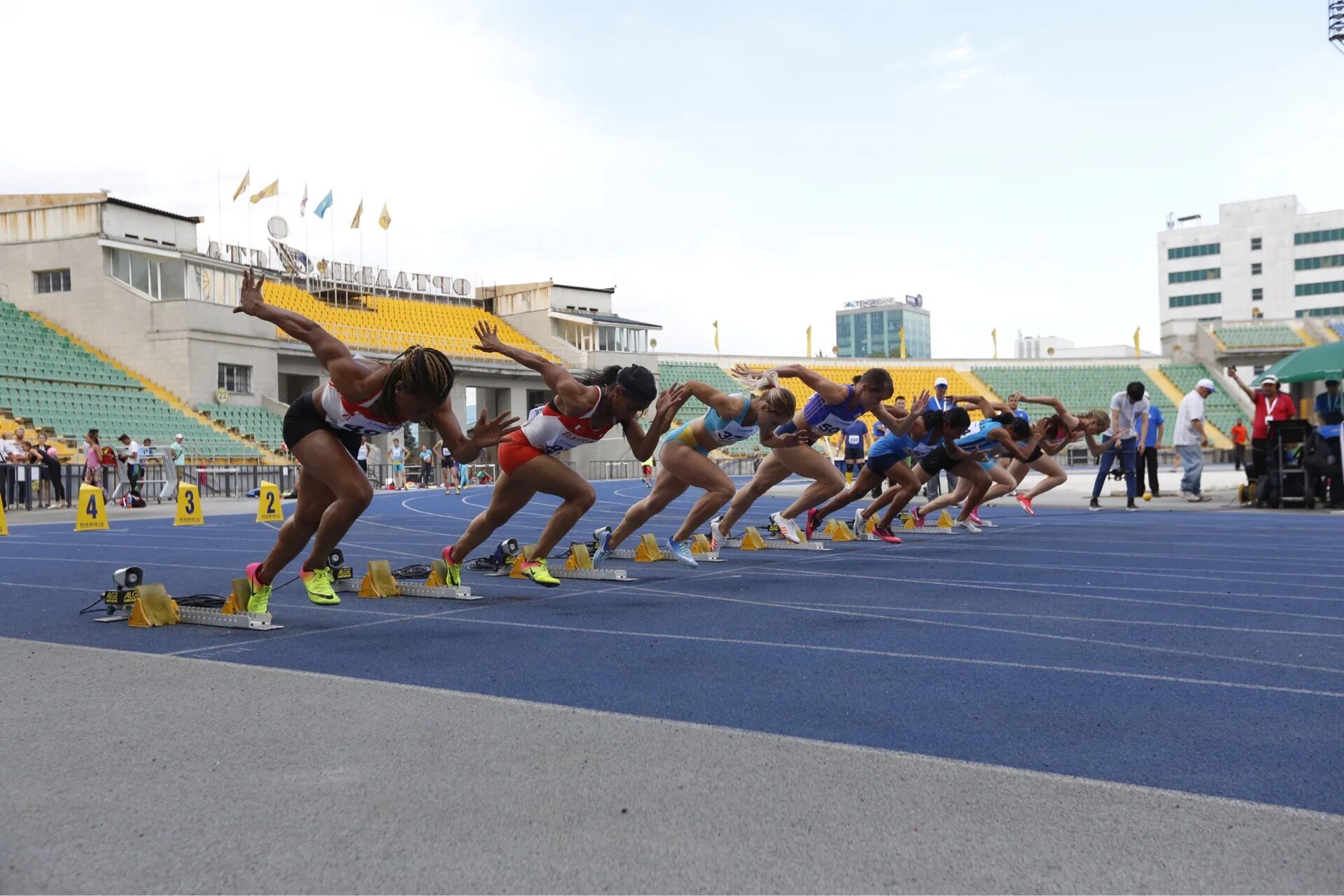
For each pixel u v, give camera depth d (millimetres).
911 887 2045
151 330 28328
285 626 5383
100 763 2891
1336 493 14344
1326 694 3756
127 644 4887
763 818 2434
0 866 2172
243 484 24203
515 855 2211
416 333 37625
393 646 4770
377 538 11523
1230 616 5602
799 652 4574
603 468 38781
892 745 3076
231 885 2070
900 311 174750
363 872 2129
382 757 2932
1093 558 8695
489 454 36594
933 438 10969
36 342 26453
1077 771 2805
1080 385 51000
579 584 7289
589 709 3518
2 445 18312
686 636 5023
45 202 31438
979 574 7594
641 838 2307
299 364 33312
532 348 41219
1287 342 51250
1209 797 2590
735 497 9586
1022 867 2145
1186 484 16469
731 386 45781
